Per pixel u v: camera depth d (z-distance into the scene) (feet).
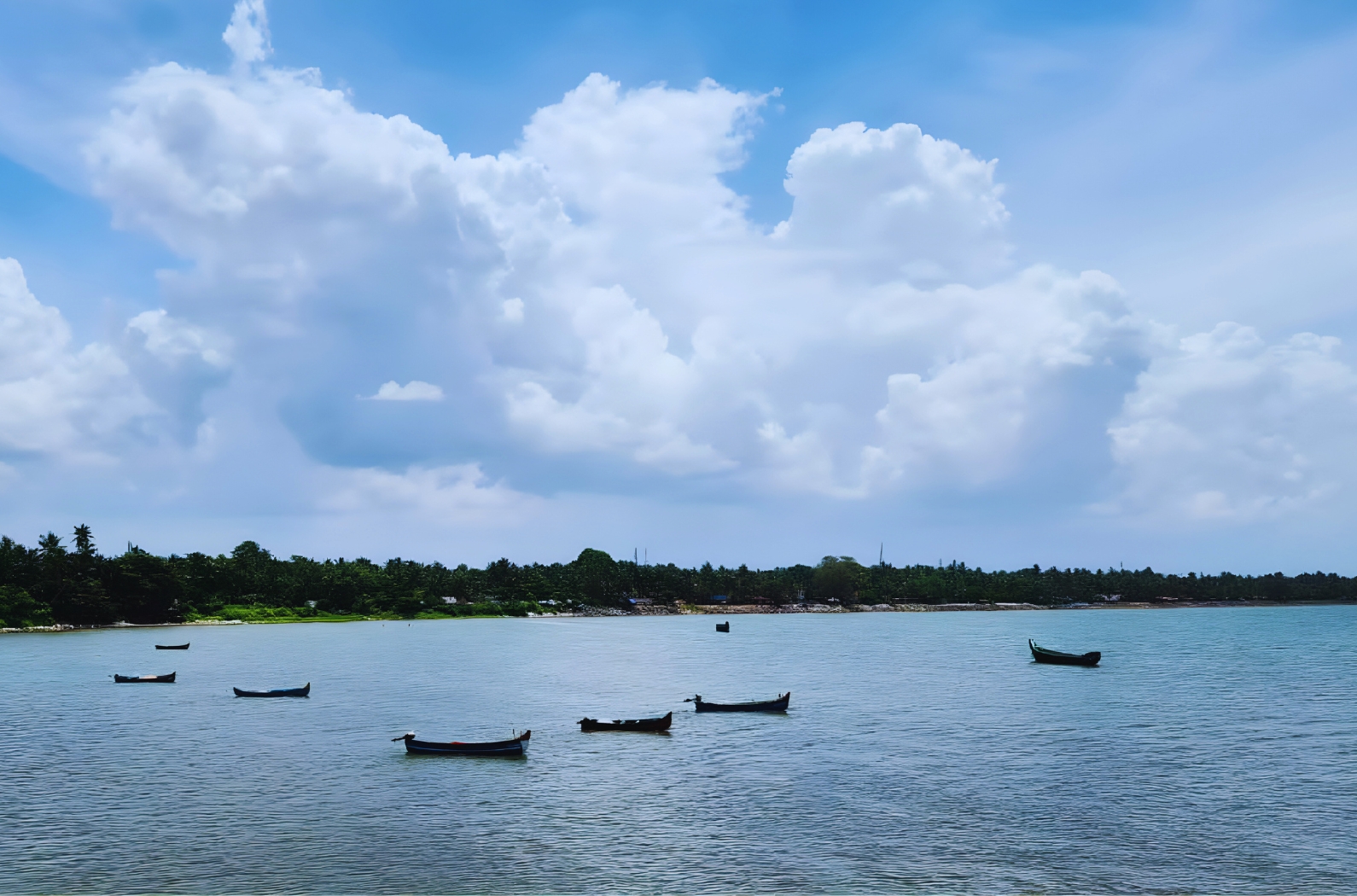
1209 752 245.65
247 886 145.89
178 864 155.22
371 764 229.04
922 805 191.11
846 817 181.68
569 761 232.12
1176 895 143.33
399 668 490.08
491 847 164.25
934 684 407.85
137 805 190.80
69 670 471.21
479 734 273.13
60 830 173.68
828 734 271.08
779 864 155.43
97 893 143.23
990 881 148.25
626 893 142.92
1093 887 146.00
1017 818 181.47
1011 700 350.84
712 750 246.27
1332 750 247.50
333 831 172.96
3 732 277.64
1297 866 155.43
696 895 142.31
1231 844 166.30
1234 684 404.16
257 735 270.87
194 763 230.89
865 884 146.92
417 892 143.54
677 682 421.59
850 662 529.45
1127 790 203.21
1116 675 449.06
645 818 181.27
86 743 258.16
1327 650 621.72
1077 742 258.16
